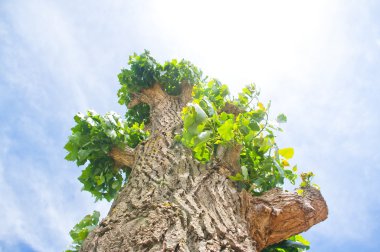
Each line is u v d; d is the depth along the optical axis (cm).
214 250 208
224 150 327
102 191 431
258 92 444
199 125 299
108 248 210
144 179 292
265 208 284
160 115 469
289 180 387
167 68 590
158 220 224
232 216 257
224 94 526
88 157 415
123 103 630
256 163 354
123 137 421
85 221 399
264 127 357
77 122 421
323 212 316
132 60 596
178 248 199
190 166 306
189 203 249
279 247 361
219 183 290
